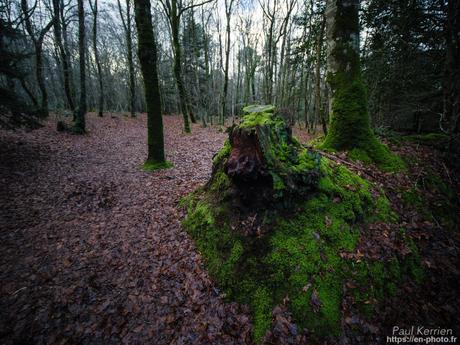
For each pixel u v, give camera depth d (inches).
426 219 146.3
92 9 831.7
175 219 191.5
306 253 118.2
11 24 331.9
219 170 177.2
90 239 173.9
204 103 911.7
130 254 157.8
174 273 139.3
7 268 143.3
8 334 105.3
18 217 195.9
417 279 117.0
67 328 108.9
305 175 131.8
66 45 700.0
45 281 134.9
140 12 259.0
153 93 295.9
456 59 215.5
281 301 108.3
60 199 230.1
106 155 389.7
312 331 98.5
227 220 144.4
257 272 119.3
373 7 292.7
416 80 282.8
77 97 1239.5
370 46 321.7
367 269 116.1
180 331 106.6
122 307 119.6
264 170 124.0
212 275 132.2
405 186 166.7
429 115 260.1
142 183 268.1
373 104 320.2
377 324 100.7
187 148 441.1
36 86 967.0
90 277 138.6
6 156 320.8
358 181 155.9
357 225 134.0
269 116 138.5
